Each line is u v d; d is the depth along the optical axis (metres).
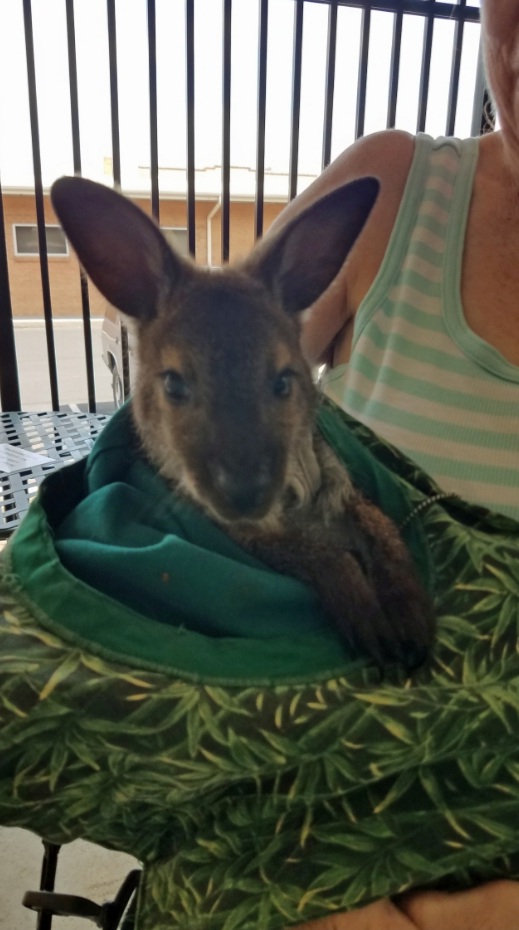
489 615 0.27
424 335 0.41
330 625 0.26
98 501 0.28
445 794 0.26
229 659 0.23
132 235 0.33
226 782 0.24
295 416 0.32
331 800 0.25
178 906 0.25
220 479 0.29
